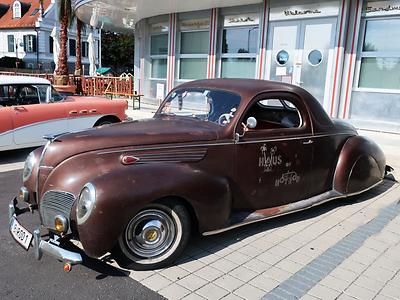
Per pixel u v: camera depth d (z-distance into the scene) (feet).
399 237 13.65
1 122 22.44
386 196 18.12
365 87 31.07
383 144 25.45
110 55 187.73
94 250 9.90
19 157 25.00
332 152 15.67
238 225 12.52
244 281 10.56
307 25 32.94
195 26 42.19
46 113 24.17
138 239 10.62
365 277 10.94
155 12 43.55
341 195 15.88
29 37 145.59
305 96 14.61
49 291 9.87
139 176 10.34
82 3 41.37
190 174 11.09
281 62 35.12
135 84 53.36
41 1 145.07
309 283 10.55
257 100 13.19
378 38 29.96
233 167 12.64
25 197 12.44
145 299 9.64
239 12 38.09
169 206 10.75
